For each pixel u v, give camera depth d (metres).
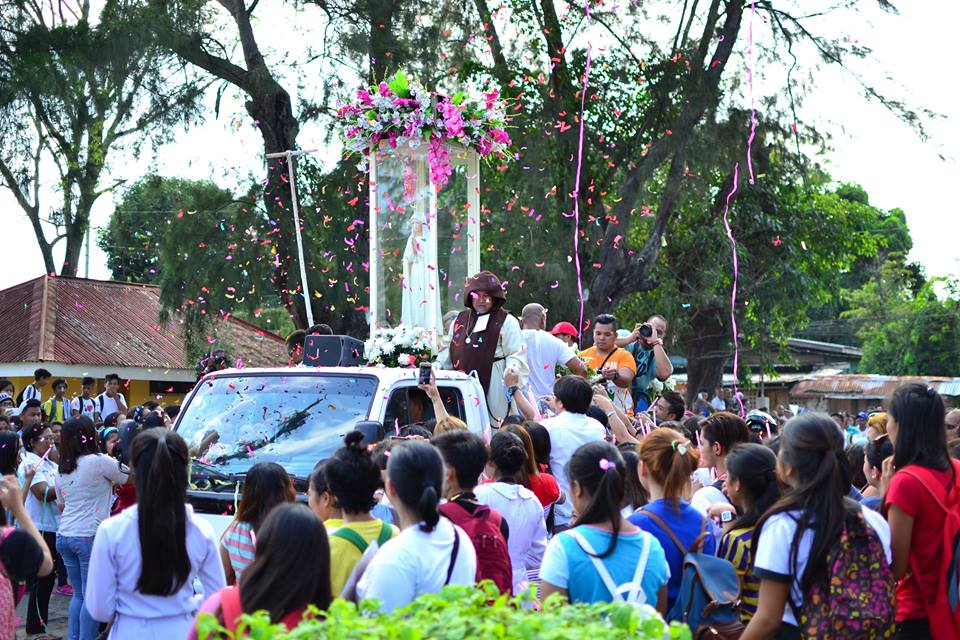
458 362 8.62
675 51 22.23
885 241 33.06
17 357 21.75
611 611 3.23
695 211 25.56
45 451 9.92
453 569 4.00
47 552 4.98
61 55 18.84
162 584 4.35
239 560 5.43
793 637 4.19
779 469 4.29
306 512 3.55
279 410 7.18
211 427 7.23
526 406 7.97
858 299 49.84
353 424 6.91
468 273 9.91
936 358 45.03
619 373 9.28
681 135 21.52
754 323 28.52
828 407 42.34
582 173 21.78
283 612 3.41
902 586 4.64
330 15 20.03
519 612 3.14
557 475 6.79
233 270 19.16
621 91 22.30
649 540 4.28
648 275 24.53
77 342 22.86
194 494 6.80
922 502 4.51
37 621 9.08
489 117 9.64
